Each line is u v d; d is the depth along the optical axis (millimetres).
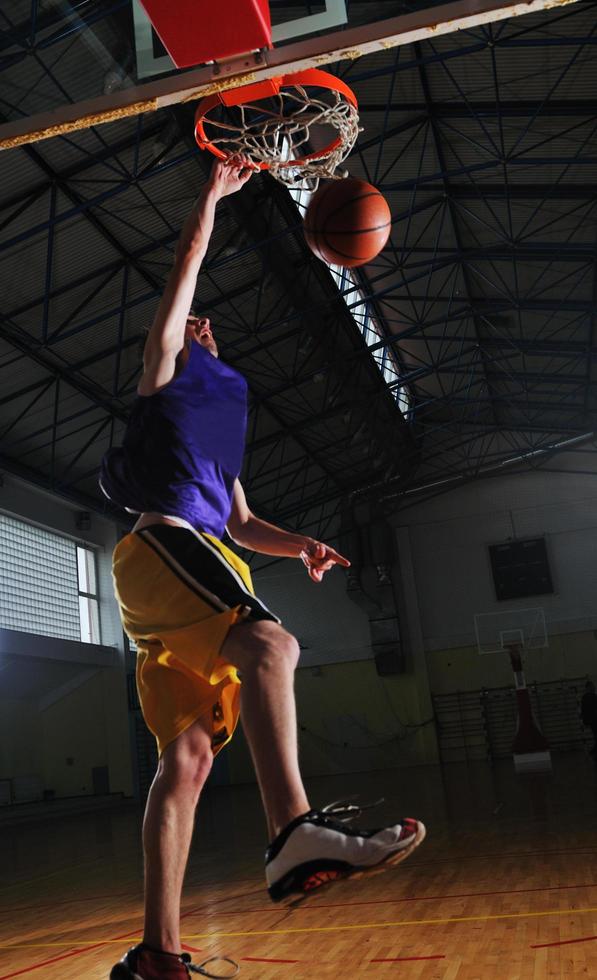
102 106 3523
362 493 28328
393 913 4328
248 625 1902
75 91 10445
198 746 2188
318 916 4457
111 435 20328
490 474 28812
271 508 28297
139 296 16500
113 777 24297
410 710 28078
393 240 17828
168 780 2148
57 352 17094
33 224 13812
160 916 2088
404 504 29484
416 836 1560
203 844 10227
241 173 2262
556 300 19391
